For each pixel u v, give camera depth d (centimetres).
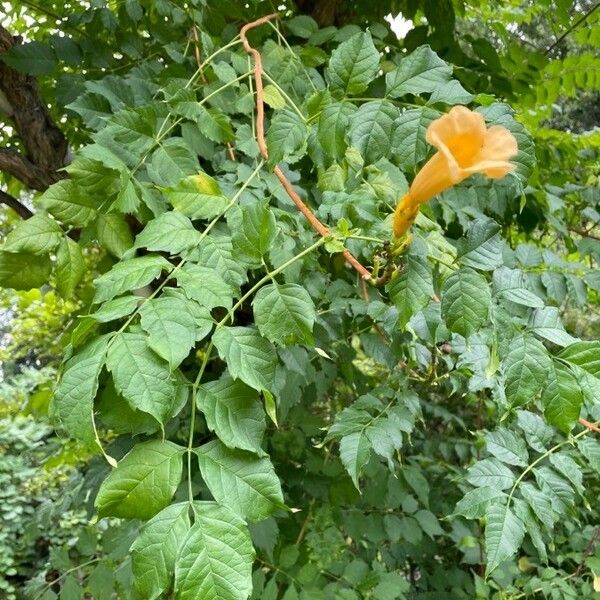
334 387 97
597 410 47
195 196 43
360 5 85
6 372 227
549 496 49
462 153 34
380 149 40
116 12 82
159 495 31
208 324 33
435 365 56
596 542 92
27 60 65
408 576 112
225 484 32
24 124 68
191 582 28
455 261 39
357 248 48
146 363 30
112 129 49
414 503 92
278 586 85
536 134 97
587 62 97
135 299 34
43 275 50
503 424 59
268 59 62
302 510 87
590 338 138
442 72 41
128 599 68
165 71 66
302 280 60
